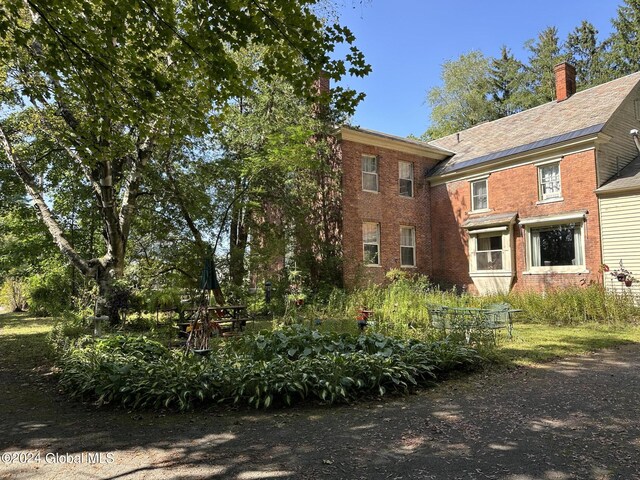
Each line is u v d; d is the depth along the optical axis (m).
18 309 21.61
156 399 4.79
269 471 3.16
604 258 14.55
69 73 6.04
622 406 4.54
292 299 13.65
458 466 3.17
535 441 3.62
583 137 15.05
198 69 5.82
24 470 3.26
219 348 7.09
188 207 13.52
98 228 16.36
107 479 3.08
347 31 4.90
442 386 5.53
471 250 18.69
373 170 19.06
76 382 5.41
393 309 11.67
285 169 13.84
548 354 7.37
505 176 17.70
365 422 4.21
